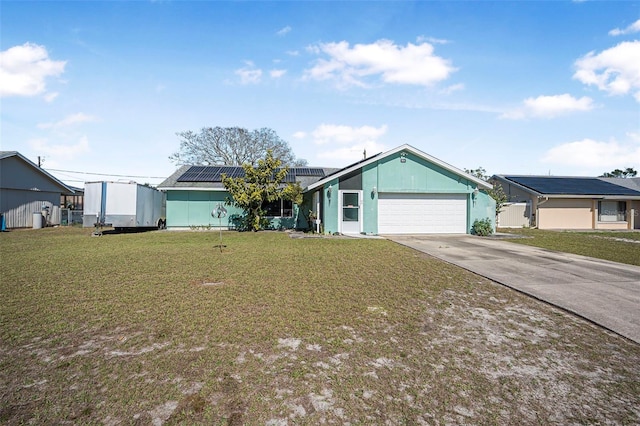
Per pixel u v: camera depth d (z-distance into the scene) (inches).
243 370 133.4
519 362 144.7
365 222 631.8
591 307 211.2
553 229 906.7
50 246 466.3
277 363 139.1
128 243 502.3
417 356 148.0
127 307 200.7
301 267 318.7
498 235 632.4
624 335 171.9
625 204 982.4
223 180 710.5
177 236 614.5
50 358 141.0
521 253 411.8
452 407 114.0
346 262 344.8
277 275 285.0
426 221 652.1
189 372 131.4
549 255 399.9
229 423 104.0
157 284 253.0
